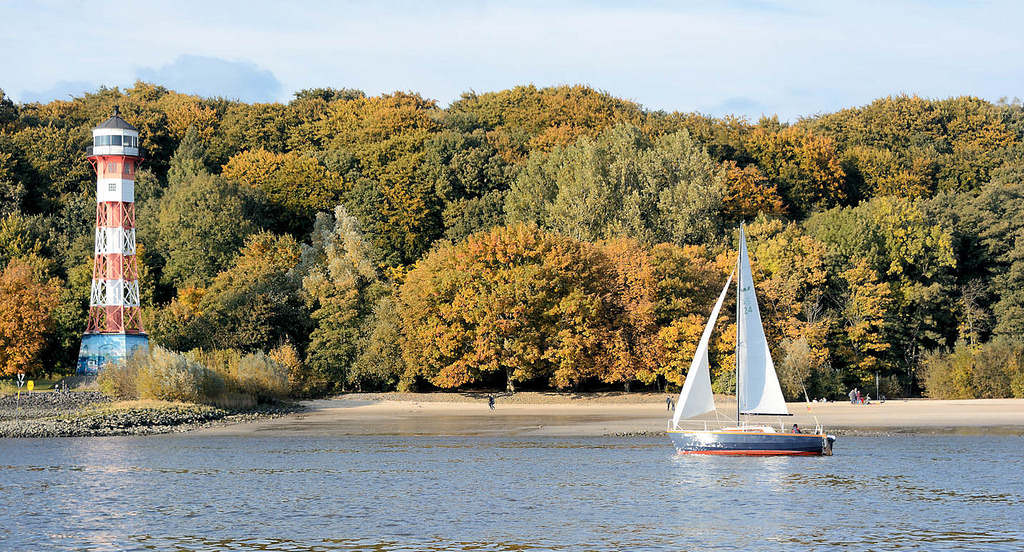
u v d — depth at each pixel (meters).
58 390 116.00
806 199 190.75
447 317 129.62
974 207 160.25
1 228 155.00
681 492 62.00
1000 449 80.75
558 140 194.12
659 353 130.50
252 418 110.44
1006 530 51.06
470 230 163.00
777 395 77.69
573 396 131.50
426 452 80.94
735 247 150.50
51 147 180.50
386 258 162.50
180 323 134.12
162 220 162.75
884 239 151.50
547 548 47.88
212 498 60.09
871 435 91.50
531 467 72.19
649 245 144.00
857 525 52.41
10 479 66.69
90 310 128.38
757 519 53.97
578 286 132.62
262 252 153.12
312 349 136.12
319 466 72.88
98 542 49.28
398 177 170.88
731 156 196.12
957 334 151.75
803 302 140.50
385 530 51.47
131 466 72.81
